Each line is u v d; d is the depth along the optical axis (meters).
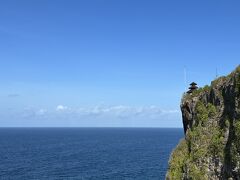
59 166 111.06
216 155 36.12
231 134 34.47
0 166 109.81
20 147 188.88
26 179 88.00
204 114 40.25
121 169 103.94
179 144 45.56
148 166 110.06
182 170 41.34
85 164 116.12
